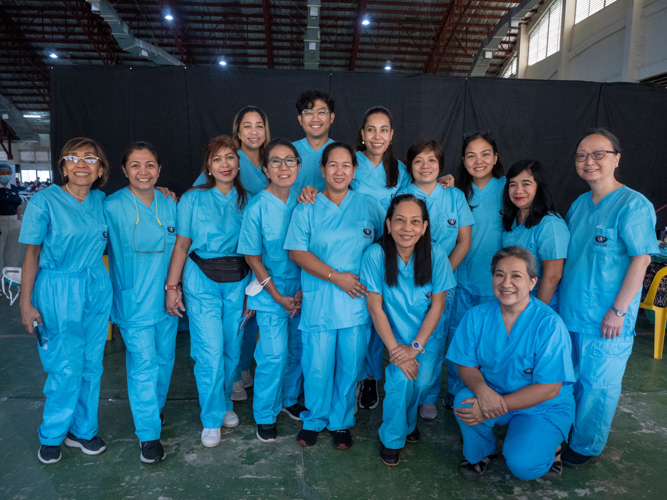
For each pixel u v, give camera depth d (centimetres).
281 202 197
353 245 190
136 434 190
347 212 191
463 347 177
